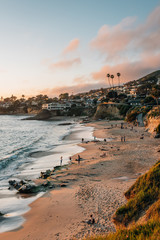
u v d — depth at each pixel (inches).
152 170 367.9
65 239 393.1
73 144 1876.2
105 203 557.0
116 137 2063.2
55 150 1620.3
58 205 580.4
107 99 6663.4
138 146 1469.0
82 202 582.9
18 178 936.9
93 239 217.8
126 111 4498.0
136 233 190.5
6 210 568.7
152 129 2192.4
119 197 581.9
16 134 3019.2
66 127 4001.0
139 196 334.0
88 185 728.3
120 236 191.0
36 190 725.3
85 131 2967.5
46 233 429.4
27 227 464.8
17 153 1520.7
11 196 688.4
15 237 421.4
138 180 380.5
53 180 840.3
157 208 270.7
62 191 697.0
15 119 7755.9
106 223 442.9
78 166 1058.1
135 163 994.7
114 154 1263.5
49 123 5511.8
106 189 663.8
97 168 965.2
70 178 844.0
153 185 341.7
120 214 326.3
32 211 555.2
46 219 499.5
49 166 1146.7
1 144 2095.2
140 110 3388.3
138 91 7214.6
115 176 823.7
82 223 457.4
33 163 1227.9
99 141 1897.1
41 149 1681.8
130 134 2190.0
